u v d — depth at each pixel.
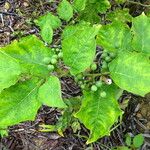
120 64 0.39
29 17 0.81
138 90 0.38
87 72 0.45
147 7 0.78
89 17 0.65
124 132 0.71
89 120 0.41
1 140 0.70
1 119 0.37
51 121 0.71
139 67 0.38
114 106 0.41
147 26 0.43
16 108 0.37
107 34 0.44
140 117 0.73
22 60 0.37
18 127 0.71
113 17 0.67
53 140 0.70
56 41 0.75
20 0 0.83
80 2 0.62
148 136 0.71
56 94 0.36
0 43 0.79
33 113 0.37
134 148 0.68
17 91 0.37
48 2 0.82
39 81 0.38
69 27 0.52
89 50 0.37
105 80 0.42
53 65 0.38
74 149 0.70
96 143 0.69
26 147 0.70
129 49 0.43
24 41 0.37
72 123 0.65
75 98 0.58
